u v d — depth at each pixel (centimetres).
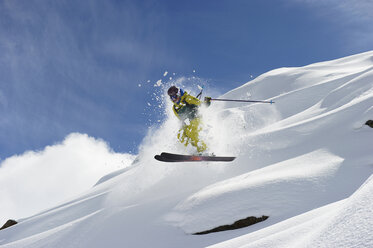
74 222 823
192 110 700
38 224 1080
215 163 880
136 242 604
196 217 596
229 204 582
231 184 667
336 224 146
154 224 646
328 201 516
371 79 1197
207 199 627
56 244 718
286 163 720
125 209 761
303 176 597
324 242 136
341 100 1197
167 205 715
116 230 678
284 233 222
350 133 772
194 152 730
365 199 145
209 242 530
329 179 573
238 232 530
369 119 769
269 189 582
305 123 969
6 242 1018
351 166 601
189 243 549
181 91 707
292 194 557
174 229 605
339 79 2103
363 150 656
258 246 216
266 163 798
